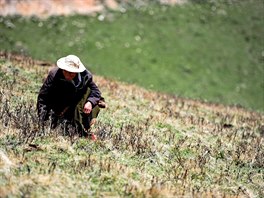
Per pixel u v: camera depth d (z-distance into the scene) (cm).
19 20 9888
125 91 3042
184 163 1625
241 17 11388
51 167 1309
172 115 2453
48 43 9306
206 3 11775
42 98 1641
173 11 11200
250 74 9669
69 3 10738
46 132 1565
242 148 1975
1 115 1653
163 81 8944
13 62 3031
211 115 2750
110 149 1586
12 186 1146
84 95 1648
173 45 10075
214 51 10156
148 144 1739
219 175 1598
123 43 9812
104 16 10606
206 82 9181
